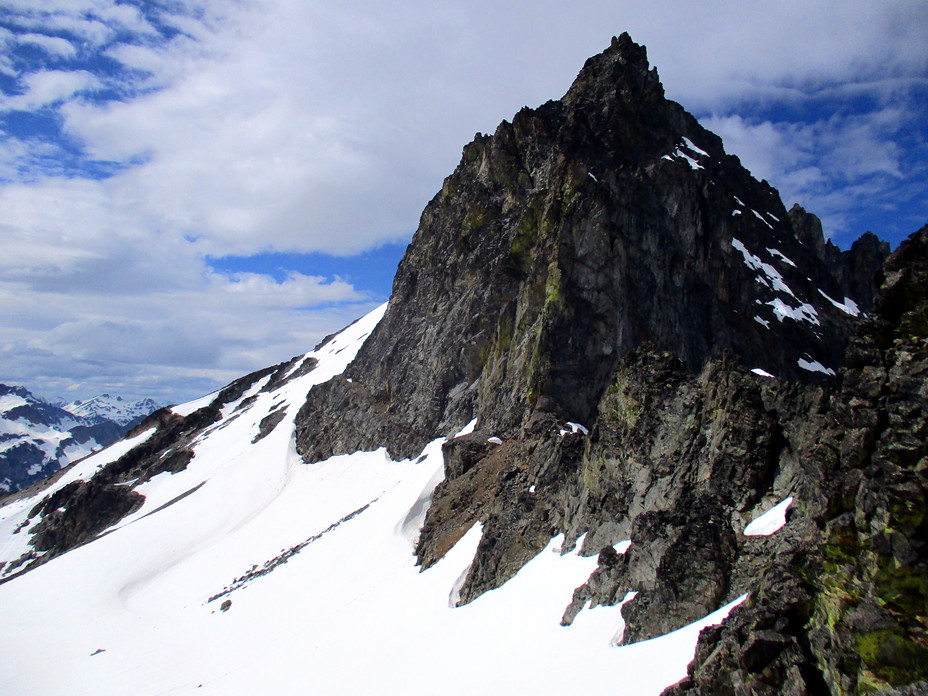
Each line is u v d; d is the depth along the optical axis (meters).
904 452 17.45
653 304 63.62
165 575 82.75
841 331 76.69
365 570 59.22
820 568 18.34
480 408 68.38
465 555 48.09
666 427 33.62
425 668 32.47
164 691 50.31
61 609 80.19
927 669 15.30
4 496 161.75
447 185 96.38
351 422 97.62
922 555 16.20
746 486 27.38
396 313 102.44
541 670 25.94
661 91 84.75
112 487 124.44
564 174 68.75
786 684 17.39
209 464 123.19
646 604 25.22
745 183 91.94
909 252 18.67
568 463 43.34
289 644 50.50
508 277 78.31
